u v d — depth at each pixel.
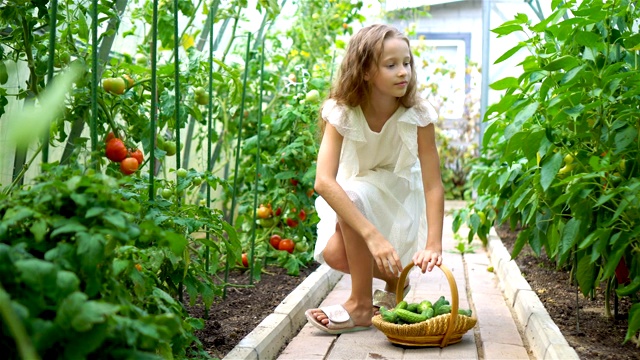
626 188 2.25
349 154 2.87
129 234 1.59
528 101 2.78
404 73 2.66
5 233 1.61
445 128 10.01
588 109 2.46
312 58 5.86
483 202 4.51
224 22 4.88
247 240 4.41
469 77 9.93
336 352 2.59
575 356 2.23
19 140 1.19
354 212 2.63
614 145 2.55
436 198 2.80
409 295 3.64
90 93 2.42
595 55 2.61
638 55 2.70
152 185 2.43
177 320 1.59
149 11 3.65
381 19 8.26
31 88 2.46
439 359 2.47
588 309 3.04
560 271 3.92
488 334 2.81
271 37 5.74
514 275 3.61
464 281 4.07
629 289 2.30
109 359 1.51
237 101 3.92
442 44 9.92
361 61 2.69
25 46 2.39
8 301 1.29
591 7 2.62
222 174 6.12
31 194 1.64
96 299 1.65
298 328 3.02
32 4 2.38
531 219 3.10
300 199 4.28
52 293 1.41
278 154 4.40
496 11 8.52
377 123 2.85
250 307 3.18
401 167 2.91
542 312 2.82
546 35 2.88
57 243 1.62
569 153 2.60
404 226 2.96
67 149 2.80
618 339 2.57
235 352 2.37
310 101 4.41
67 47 2.51
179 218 2.43
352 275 2.83
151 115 2.43
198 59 3.23
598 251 2.33
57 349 1.43
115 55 3.77
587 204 2.49
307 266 4.39
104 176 1.63
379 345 2.67
